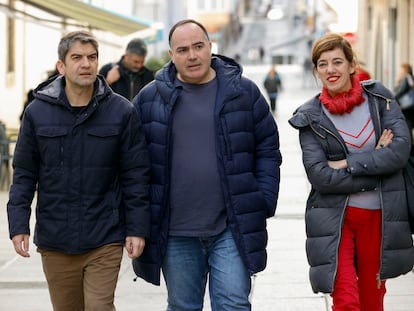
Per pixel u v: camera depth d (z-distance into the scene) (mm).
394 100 6227
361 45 40438
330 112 6164
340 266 6074
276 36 104125
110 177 5977
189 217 5984
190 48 5898
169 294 6215
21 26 26516
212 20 92812
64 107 5910
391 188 6090
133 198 5969
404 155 6027
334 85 6113
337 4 27141
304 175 17766
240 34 103625
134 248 5934
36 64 28047
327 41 6117
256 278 9211
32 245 11227
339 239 6074
